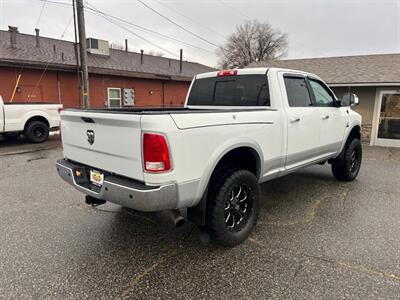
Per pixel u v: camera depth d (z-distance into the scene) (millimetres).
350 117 4766
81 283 2236
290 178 5211
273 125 3098
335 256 2605
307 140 3699
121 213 3596
